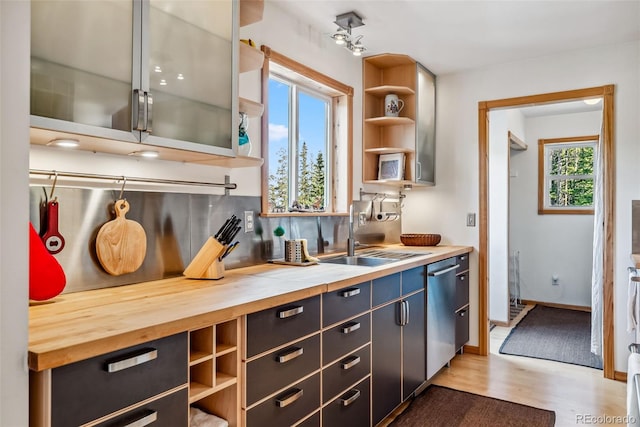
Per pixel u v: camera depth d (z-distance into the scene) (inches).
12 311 27.7
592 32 109.8
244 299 55.3
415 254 116.0
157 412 43.8
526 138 215.3
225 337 56.0
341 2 93.7
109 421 39.5
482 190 138.8
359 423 79.3
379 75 136.4
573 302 204.4
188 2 61.5
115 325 42.3
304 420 65.1
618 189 117.4
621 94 117.5
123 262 64.3
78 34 48.2
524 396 105.7
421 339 105.5
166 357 44.9
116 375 40.1
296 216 102.0
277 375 60.2
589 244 200.8
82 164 61.0
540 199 212.4
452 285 124.1
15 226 27.9
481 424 91.6
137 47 54.0
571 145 208.7
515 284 212.8
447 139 145.0
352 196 124.1
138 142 54.0
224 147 67.3
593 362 130.1
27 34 28.7
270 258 94.4
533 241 214.1
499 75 135.6
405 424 91.8
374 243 136.3
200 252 71.6
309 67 106.3
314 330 67.4
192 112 61.7
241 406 55.1
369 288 82.7
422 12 98.3
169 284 66.7
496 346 146.7
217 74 66.1
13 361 27.8
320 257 107.0
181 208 74.1
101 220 62.3
